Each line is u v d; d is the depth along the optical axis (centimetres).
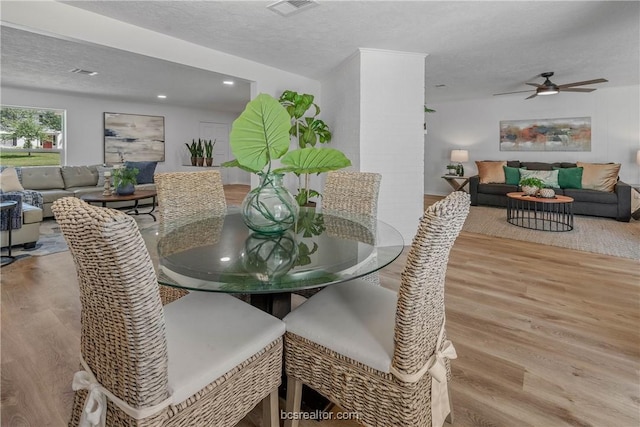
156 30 321
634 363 177
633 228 484
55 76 518
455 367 174
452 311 235
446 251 106
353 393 115
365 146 397
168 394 91
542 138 687
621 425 137
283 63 429
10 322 217
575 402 150
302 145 453
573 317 226
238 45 363
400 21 305
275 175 164
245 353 111
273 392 126
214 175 250
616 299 253
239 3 270
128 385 87
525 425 138
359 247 155
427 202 721
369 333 119
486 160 755
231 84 575
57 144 674
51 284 280
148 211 628
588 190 566
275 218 164
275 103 153
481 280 292
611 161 627
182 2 269
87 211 75
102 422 95
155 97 705
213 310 132
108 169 653
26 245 383
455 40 354
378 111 397
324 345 120
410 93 404
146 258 79
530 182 507
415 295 98
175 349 108
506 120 723
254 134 155
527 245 403
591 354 185
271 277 119
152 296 82
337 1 268
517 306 242
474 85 588
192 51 357
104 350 92
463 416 142
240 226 196
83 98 695
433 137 826
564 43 366
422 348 108
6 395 152
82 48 384
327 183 252
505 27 319
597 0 267
